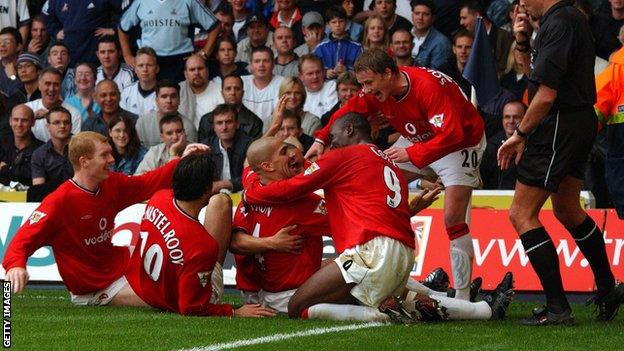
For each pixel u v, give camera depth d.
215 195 27.53
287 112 39.97
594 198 36.72
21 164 44.06
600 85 28.28
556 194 26.67
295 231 27.06
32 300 31.77
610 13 43.66
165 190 27.36
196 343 22.67
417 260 34.56
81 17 50.75
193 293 26.47
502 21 45.69
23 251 27.12
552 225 33.91
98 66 51.12
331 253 34.62
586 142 25.52
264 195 26.52
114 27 51.12
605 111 28.31
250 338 23.30
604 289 27.08
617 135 28.22
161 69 48.38
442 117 26.64
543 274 25.67
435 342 22.97
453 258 28.30
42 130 46.38
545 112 24.77
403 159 26.75
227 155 41.47
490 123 40.50
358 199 25.77
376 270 25.31
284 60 47.19
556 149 25.25
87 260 28.73
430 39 46.22
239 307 28.52
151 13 48.25
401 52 45.22
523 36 30.47
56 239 28.27
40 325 25.38
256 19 48.47
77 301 29.28
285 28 46.94
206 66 46.56
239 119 43.34
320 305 26.03
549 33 24.86
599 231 26.97
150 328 24.70
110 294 28.95
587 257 27.14
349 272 25.48
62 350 22.00
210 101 46.06
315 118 42.03
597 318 27.25
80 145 27.72
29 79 48.88
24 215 36.94
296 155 27.08
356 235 25.58
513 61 43.84
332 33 47.00
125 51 49.88
